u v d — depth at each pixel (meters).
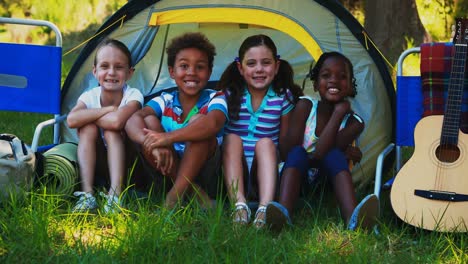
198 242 3.52
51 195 3.80
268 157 3.94
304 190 4.12
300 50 4.73
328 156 3.94
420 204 3.76
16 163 3.79
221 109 3.95
